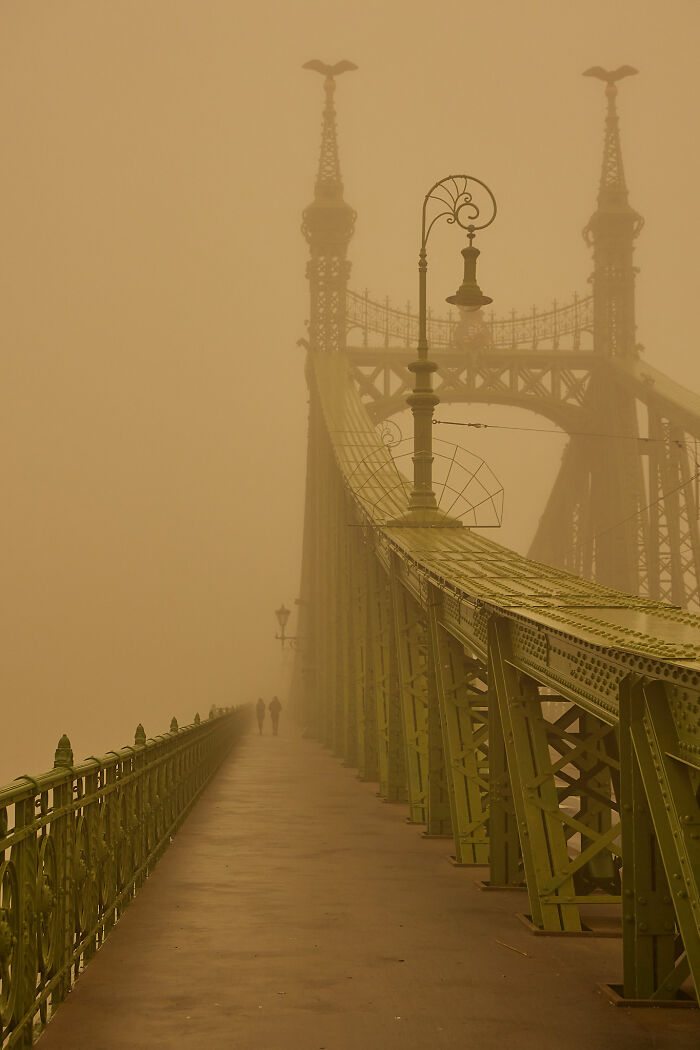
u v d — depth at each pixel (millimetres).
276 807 63719
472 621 38906
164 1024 21484
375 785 79812
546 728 32594
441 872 40594
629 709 22281
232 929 30141
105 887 28953
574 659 26609
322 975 25359
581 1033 21234
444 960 26953
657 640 23250
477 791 43125
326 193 198500
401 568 60188
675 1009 22891
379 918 31922
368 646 83375
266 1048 20078
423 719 57969
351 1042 20500
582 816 35438
